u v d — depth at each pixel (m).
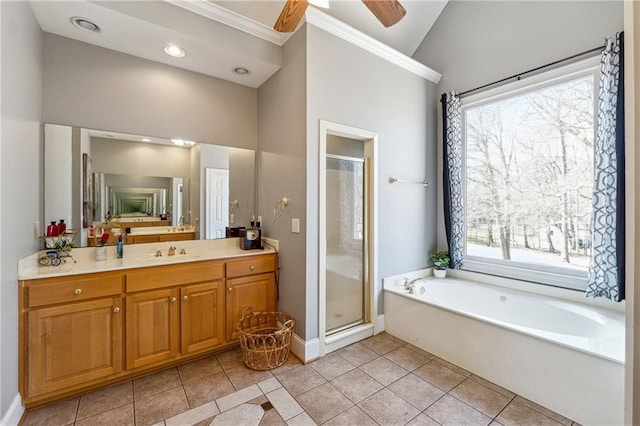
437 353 2.57
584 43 2.52
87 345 1.98
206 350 2.47
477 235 3.34
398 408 1.91
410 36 3.62
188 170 2.84
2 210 1.54
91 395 2.01
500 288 3.01
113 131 2.47
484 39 3.19
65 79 2.28
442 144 3.57
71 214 2.28
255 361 2.38
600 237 2.30
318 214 2.52
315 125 2.49
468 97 3.34
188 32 2.28
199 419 1.81
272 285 2.83
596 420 1.73
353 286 2.97
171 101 2.74
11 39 1.65
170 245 2.75
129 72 2.54
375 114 2.94
